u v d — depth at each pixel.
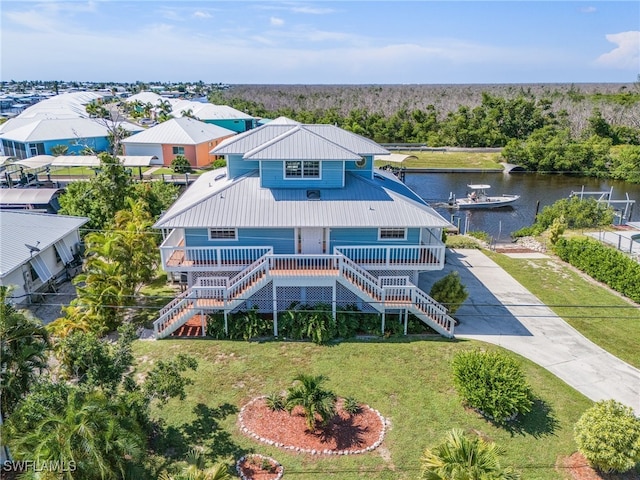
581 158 69.19
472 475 11.52
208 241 22.89
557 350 21.02
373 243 23.42
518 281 28.84
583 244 31.09
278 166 23.95
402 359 19.95
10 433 12.51
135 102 115.38
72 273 28.88
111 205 33.34
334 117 101.62
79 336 14.68
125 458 13.38
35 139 63.19
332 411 15.56
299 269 21.80
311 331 21.20
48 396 12.65
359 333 22.03
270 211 22.67
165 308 22.08
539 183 64.38
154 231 30.03
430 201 52.31
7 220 27.34
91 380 13.48
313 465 14.43
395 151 83.38
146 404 14.82
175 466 14.22
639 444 13.52
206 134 66.38
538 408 17.00
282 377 18.69
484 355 17.50
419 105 127.81
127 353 15.25
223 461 14.45
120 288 22.48
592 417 14.49
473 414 16.69
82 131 68.25
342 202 23.47
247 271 22.14
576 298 26.44
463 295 23.05
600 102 105.12
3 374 13.44
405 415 16.61
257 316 22.38
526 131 91.50
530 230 40.50
